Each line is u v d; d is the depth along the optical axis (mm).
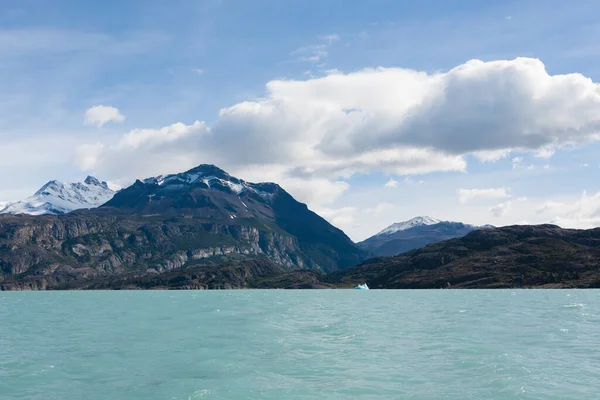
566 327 85250
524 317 104812
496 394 40844
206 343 69688
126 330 88312
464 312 121250
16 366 55000
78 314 134875
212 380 46781
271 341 70938
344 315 116875
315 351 61906
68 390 44250
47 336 81875
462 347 63562
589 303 155000
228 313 126500
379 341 69938
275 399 40312
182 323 99500
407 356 57750
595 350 60906
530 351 60188
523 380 44844
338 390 42625
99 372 51312
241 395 41500
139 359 58062
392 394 41281
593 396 40062
